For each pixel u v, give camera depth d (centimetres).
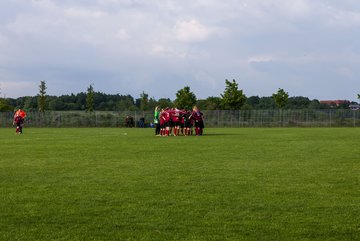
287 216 866
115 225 810
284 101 9275
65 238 738
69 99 13688
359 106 9325
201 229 784
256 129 6253
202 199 1018
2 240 726
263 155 2009
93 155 2058
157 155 2034
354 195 1059
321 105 10869
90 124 8488
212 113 8125
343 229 780
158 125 4162
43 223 825
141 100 11162
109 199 1022
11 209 929
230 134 4341
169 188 1155
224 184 1213
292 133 4547
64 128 7506
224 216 869
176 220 841
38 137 3925
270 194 1072
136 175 1388
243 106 9281
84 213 895
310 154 2052
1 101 10638
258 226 800
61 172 1466
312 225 805
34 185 1212
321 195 1059
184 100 9262
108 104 13512
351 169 1512
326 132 4806
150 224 816
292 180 1277
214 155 2019
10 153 2191
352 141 3055
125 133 4806
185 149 2372
